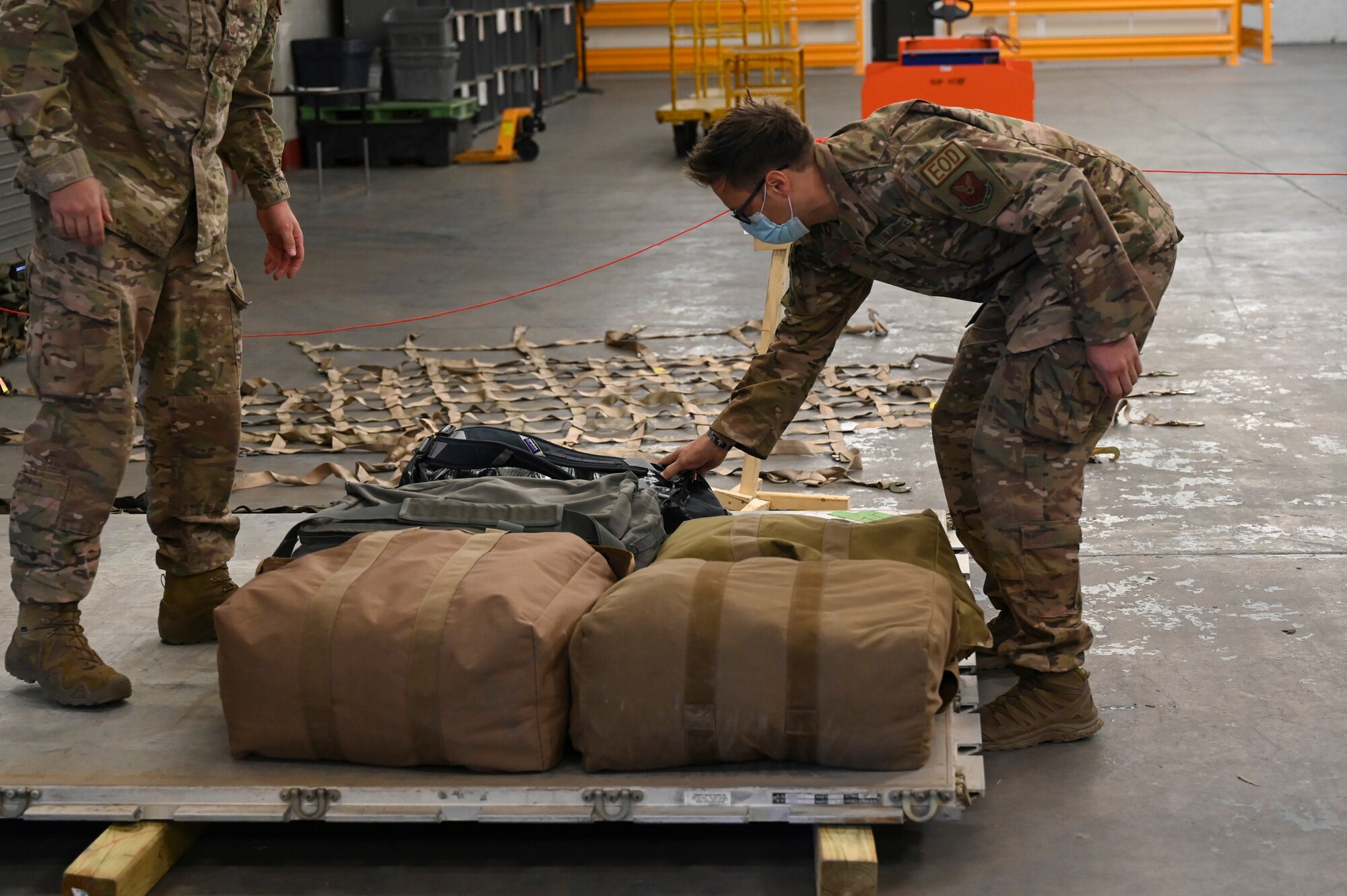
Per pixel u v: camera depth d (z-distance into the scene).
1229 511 3.72
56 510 2.35
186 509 2.62
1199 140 11.23
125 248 2.32
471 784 2.08
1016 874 2.10
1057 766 2.41
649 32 19.55
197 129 2.37
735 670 2.04
